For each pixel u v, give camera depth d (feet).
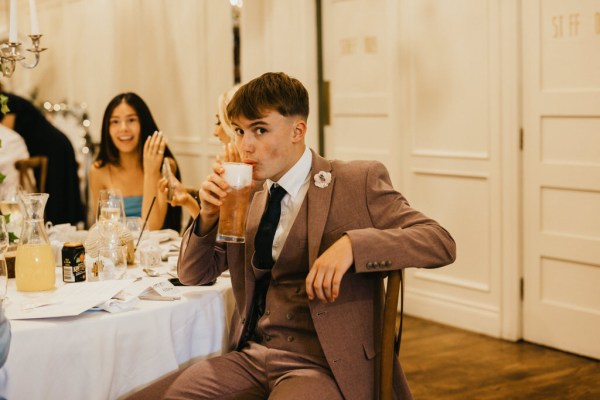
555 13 11.69
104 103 20.59
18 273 6.84
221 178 5.85
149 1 19.75
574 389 10.64
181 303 6.59
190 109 18.81
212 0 17.65
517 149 12.34
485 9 12.58
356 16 14.76
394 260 5.70
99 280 7.24
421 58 13.70
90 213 20.47
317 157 6.44
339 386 5.85
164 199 10.66
